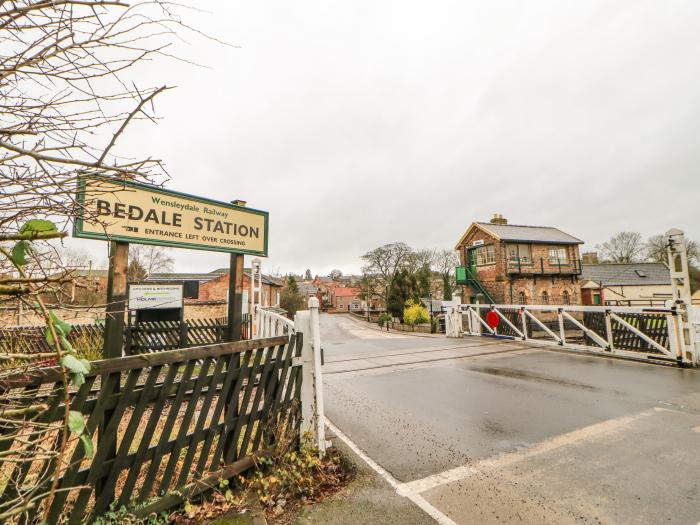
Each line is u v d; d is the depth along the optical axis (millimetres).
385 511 2564
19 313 1501
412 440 3871
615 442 3713
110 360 2039
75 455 1920
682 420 4312
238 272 4168
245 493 2672
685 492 2760
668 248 7719
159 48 1465
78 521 1963
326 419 4578
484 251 24281
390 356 9570
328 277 96875
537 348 10391
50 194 1347
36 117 1362
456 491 2828
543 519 2453
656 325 7961
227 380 2732
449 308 14648
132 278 8258
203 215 3676
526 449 3602
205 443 2594
